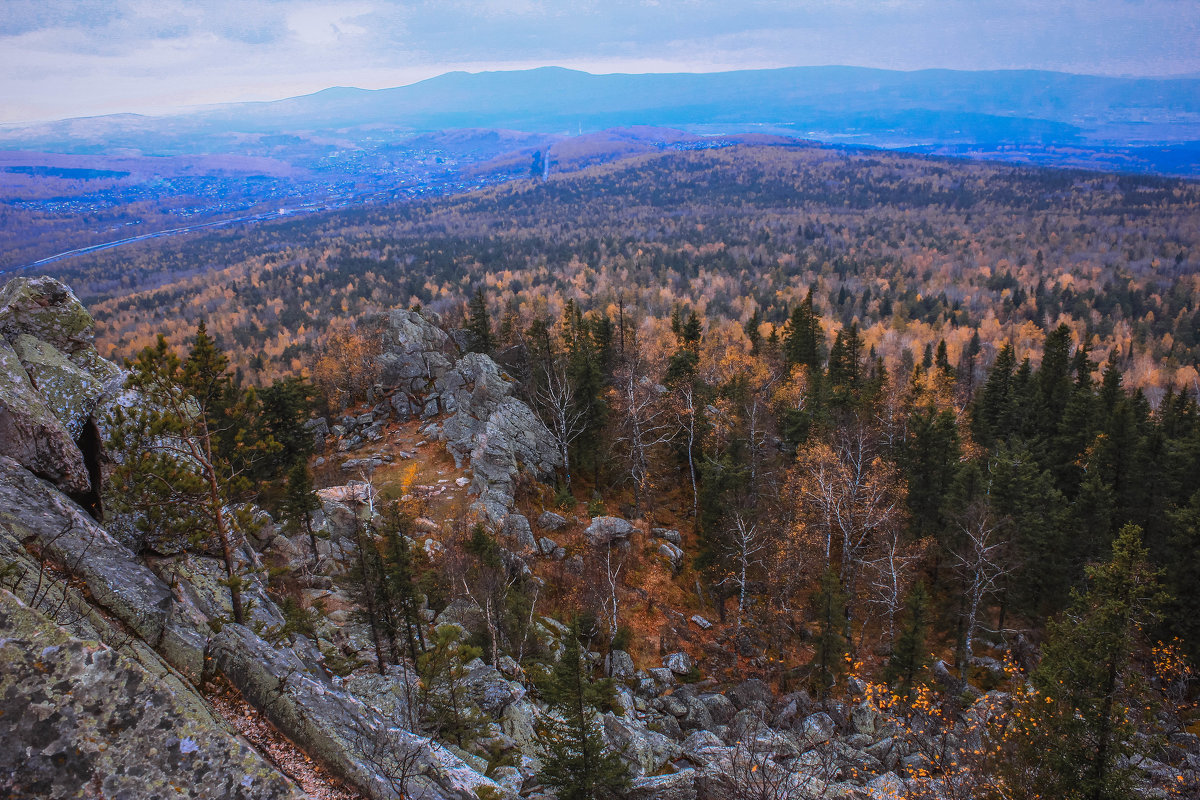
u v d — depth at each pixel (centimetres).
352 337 7544
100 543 1505
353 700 1603
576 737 2075
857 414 6178
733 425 5844
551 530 4784
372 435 5994
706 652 4103
